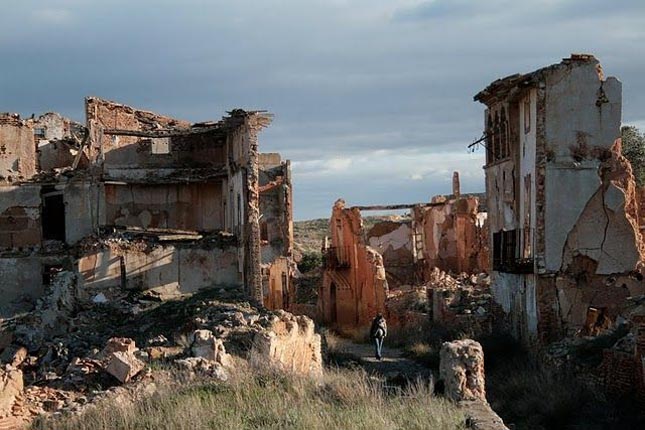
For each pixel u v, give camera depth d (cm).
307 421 1491
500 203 3616
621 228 3077
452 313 3772
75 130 5169
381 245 5988
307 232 9875
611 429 2070
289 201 5541
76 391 1909
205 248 3941
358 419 1517
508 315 3456
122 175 4375
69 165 4728
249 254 3759
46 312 3216
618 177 3089
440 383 1916
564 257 3075
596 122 3094
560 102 3084
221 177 4397
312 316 5156
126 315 3491
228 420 1486
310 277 5809
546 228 3075
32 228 4381
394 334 3912
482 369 1888
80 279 3781
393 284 5825
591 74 3095
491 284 3734
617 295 3056
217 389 1748
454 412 1617
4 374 1762
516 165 3397
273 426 1463
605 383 2286
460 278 4691
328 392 1780
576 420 2170
